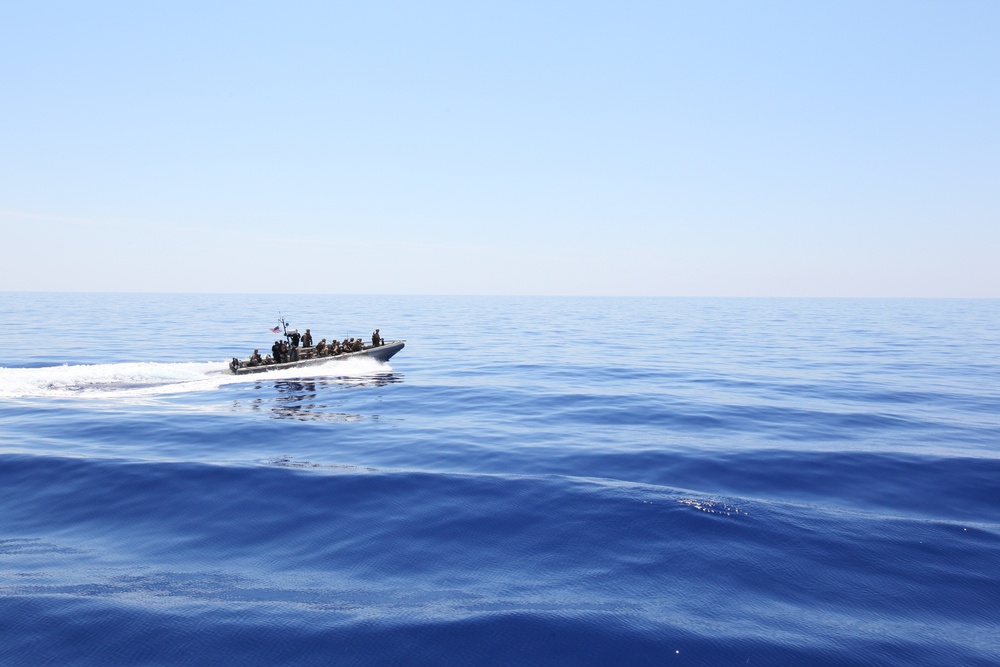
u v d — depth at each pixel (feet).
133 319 280.31
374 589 25.57
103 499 35.91
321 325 267.39
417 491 37.52
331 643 21.29
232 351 139.44
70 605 23.80
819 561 28.14
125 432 54.39
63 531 31.71
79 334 187.42
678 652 20.90
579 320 330.54
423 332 225.56
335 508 34.76
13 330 201.57
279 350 99.14
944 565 27.86
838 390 83.92
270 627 22.31
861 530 31.86
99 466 41.19
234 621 22.72
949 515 34.42
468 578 26.58
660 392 81.87
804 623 22.85
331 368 99.55
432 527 32.14
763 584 25.94
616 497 36.45
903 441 51.90
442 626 22.43
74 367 93.35
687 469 43.01
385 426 58.44
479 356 135.54
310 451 47.83
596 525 32.35
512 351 148.87
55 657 20.33
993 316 415.23
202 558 28.58
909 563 28.02
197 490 37.32
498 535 31.14
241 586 25.76
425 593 25.18
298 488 37.81
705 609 23.86
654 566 27.63
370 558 28.58
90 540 30.60
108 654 20.52
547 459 45.65
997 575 26.91
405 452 47.67
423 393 80.02
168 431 55.01
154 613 23.24
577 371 106.93
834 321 330.75
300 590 25.43
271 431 55.47
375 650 20.93
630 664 20.26
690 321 325.83
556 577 26.63
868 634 22.12
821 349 156.46
